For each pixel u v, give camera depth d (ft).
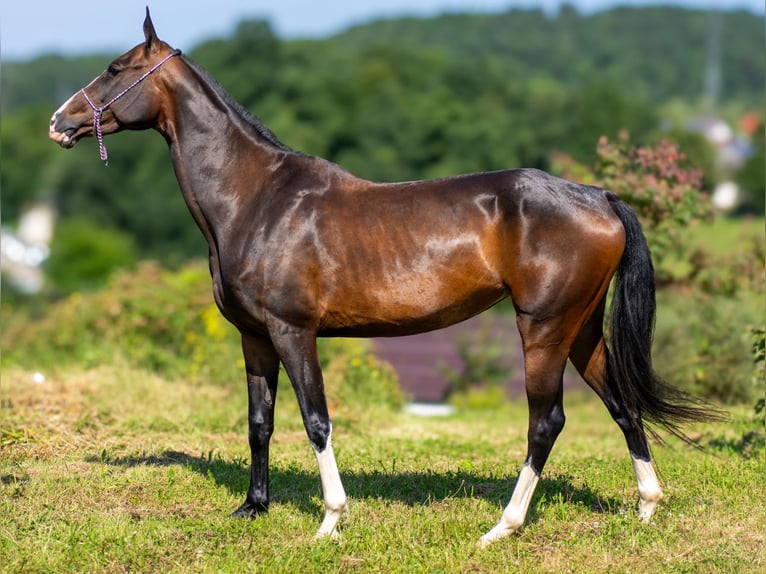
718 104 300.20
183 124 23.75
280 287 22.21
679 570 20.49
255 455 24.17
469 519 23.45
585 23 402.93
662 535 22.45
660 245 40.91
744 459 30.19
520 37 394.11
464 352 58.85
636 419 23.04
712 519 23.63
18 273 111.55
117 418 35.09
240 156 23.44
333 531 22.45
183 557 21.59
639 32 390.21
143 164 168.35
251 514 23.99
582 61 360.89
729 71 358.43
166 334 51.65
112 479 26.78
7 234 136.26
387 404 44.04
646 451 23.43
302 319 22.33
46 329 55.47
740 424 36.27
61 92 341.41
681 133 156.46
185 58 24.14
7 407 35.42
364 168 167.43
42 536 22.57
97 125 23.98
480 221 21.91
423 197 22.29
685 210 39.93
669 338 43.73
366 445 33.96
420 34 420.77
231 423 35.91
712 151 154.81
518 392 64.54
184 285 54.03
